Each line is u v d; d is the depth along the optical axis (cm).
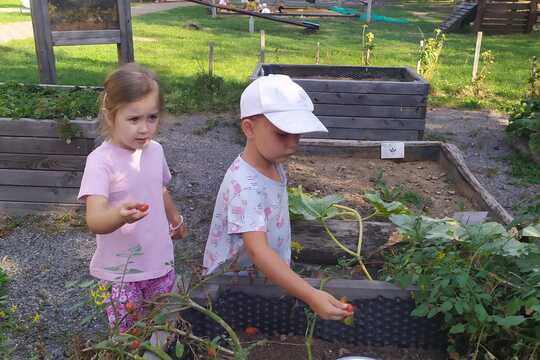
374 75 784
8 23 1788
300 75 792
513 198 566
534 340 200
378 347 227
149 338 196
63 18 654
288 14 2316
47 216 477
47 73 663
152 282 269
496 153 706
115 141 250
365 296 225
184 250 417
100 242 259
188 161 632
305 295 186
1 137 462
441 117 870
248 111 195
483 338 209
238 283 223
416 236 249
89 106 483
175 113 827
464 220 296
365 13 2569
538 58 1460
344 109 682
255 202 201
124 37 686
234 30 1911
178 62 1268
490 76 1177
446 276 215
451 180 443
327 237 310
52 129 460
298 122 188
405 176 452
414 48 1598
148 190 258
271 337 227
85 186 239
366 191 412
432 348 226
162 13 2350
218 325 219
